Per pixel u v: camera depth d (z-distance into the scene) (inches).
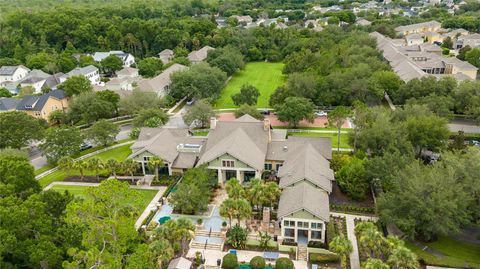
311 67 5506.9
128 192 1800.0
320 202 2272.4
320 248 2170.3
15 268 1748.3
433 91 4057.6
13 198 1887.3
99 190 1740.9
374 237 1881.2
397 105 4377.5
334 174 2768.2
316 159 2701.8
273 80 5846.5
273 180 2847.0
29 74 6038.4
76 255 1589.6
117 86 5236.2
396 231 2325.3
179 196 2472.9
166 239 2004.2
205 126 4072.3
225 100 4977.9
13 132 3395.7
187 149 3093.0
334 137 3690.9
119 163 2874.0
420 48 6309.1
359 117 3157.0
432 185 2116.1
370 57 5383.9
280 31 7598.4
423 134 3041.3
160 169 3068.4
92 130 3494.1
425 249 2176.4
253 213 2522.1
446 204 2037.4
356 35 6692.9
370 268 1700.3
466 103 3865.7
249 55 7155.5
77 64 6747.1
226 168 2795.3
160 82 5054.1
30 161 3491.6
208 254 2198.6
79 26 7623.0
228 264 2054.6
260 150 2935.5
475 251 2161.7
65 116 4296.3
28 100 4488.2
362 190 2568.9
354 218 2458.2
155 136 3225.9
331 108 4510.3
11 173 2123.5
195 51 6919.3
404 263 1743.4
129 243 1891.0
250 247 2236.7
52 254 1723.7
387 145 2918.3
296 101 3907.5
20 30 7490.2
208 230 2393.0
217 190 2812.5
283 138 3225.9
